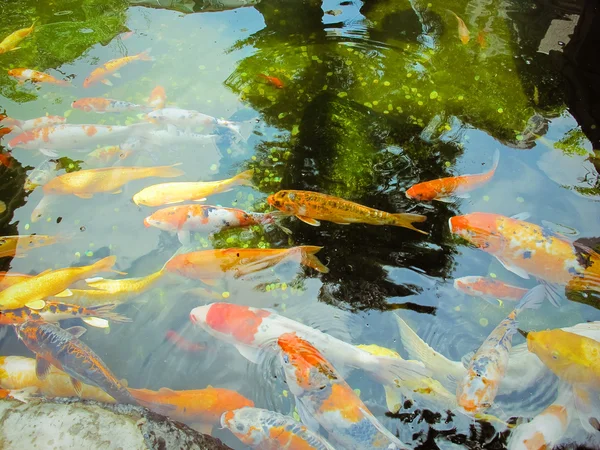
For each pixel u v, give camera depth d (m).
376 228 1.65
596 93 2.01
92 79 2.12
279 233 1.66
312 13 2.47
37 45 2.34
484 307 1.49
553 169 1.79
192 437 1.23
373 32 2.35
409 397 1.31
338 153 1.84
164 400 1.29
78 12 2.54
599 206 1.69
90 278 1.53
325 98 2.03
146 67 2.23
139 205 1.75
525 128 1.92
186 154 1.88
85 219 1.71
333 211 1.59
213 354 1.43
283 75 2.15
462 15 2.39
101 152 1.87
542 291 1.43
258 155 1.86
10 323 1.43
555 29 2.27
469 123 1.94
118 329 1.47
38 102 2.08
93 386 1.31
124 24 2.47
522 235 1.50
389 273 1.56
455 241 1.62
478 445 1.26
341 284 1.55
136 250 1.64
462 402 1.27
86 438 1.17
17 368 1.36
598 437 1.23
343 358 1.36
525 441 1.23
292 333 1.37
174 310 1.51
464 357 1.39
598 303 1.47
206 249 1.63
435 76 2.12
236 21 2.47
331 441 1.24
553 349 1.30
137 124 1.90
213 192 1.73
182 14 2.53
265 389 1.36
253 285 1.55
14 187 1.79
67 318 1.48
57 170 1.83
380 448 1.21
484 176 1.69
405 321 1.47
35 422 1.19
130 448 1.16
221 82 2.15
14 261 1.61
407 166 1.81
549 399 1.31
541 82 2.06
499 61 2.15
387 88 2.07
